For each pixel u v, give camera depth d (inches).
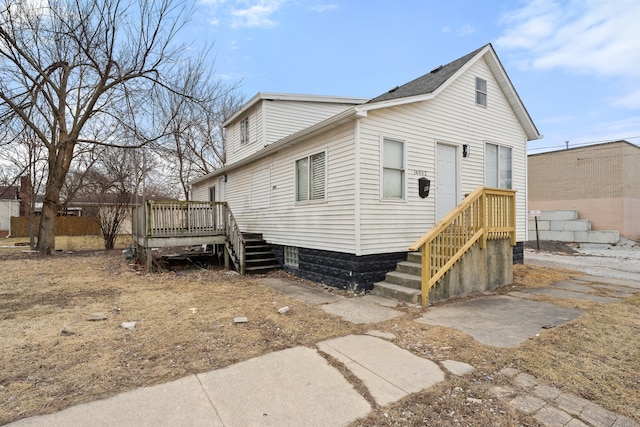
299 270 333.7
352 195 262.4
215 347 147.3
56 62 467.2
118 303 221.8
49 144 506.3
